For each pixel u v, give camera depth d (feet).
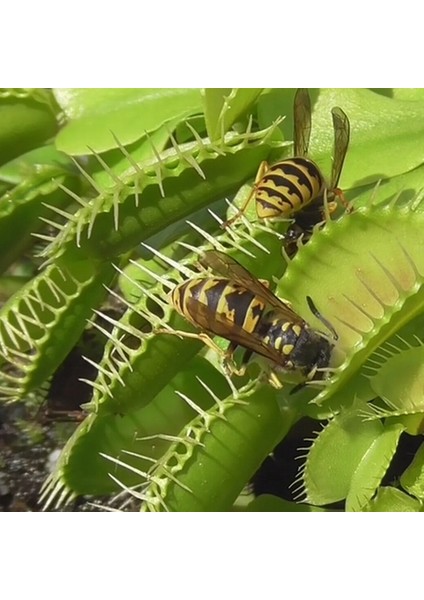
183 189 0.35
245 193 0.36
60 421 0.44
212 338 0.36
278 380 0.33
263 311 0.33
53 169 0.38
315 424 0.38
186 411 0.36
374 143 0.36
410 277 0.33
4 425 0.45
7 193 0.38
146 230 0.35
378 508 0.34
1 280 0.44
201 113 0.38
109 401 0.35
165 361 0.34
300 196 0.34
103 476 0.36
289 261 0.33
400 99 0.38
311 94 0.37
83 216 0.34
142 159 0.38
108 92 0.39
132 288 0.39
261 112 0.38
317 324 0.33
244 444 0.33
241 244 0.34
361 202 0.36
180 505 0.33
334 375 0.32
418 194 0.35
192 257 0.35
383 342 0.33
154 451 0.36
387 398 0.33
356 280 0.33
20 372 0.43
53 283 0.36
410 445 0.37
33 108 0.40
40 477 0.44
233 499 0.34
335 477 0.34
